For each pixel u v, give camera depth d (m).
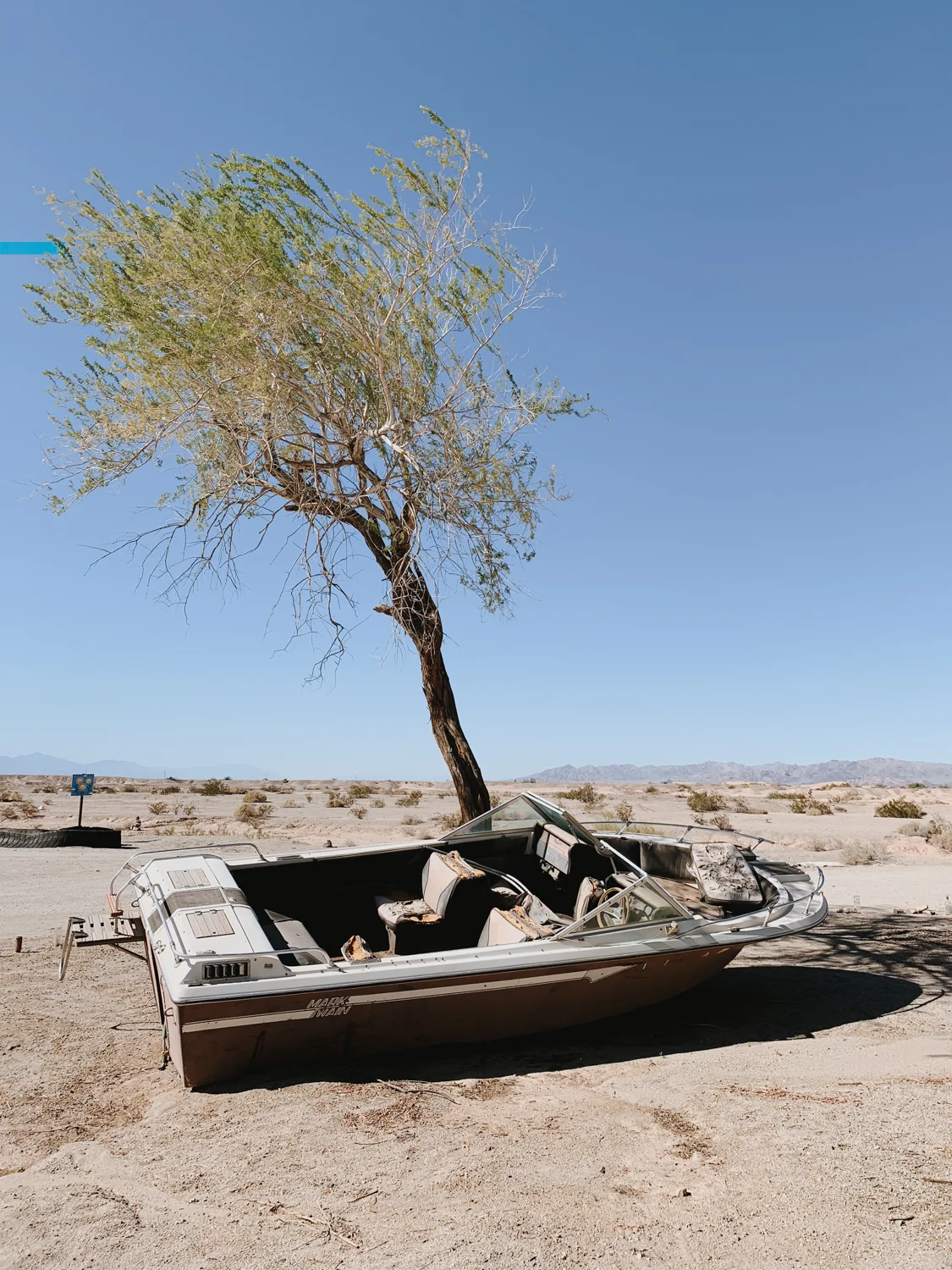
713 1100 4.78
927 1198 3.50
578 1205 3.61
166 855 6.93
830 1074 5.26
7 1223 3.61
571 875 7.61
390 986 5.34
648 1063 5.70
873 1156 3.92
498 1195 3.72
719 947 6.29
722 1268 3.11
